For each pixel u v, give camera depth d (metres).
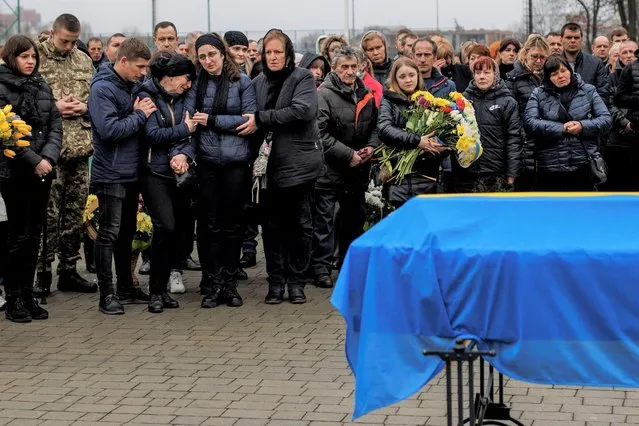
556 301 4.07
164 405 5.54
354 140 8.71
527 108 8.72
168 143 7.63
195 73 7.77
